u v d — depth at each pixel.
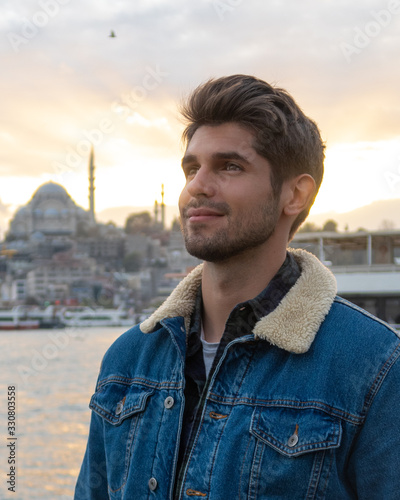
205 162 1.64
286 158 1.65
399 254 16.97
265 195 1.62
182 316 1.78
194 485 1.55
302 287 1.64
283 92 1.73
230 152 1.61
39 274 169.25
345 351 1.55
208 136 1.65
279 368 1.60
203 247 1.61
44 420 20.45
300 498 1.48
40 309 134.50
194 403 1.68
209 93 1.68
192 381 1.71
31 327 111.38
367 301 14.38
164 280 182.12
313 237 16.48
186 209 1.65
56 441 16.86
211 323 1.73
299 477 1.48
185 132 1.76
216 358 1.65
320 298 1.62
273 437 1.51
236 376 1.62
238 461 1.52
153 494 1.62
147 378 1.79
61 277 170.75
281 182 1.66
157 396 1.73
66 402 25.08
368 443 1.50
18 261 199.88
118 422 1.77
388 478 1.48
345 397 1.52
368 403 1.52
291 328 1.58
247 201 1.60
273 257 1.68
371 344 1.55
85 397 26.70
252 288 1.67
